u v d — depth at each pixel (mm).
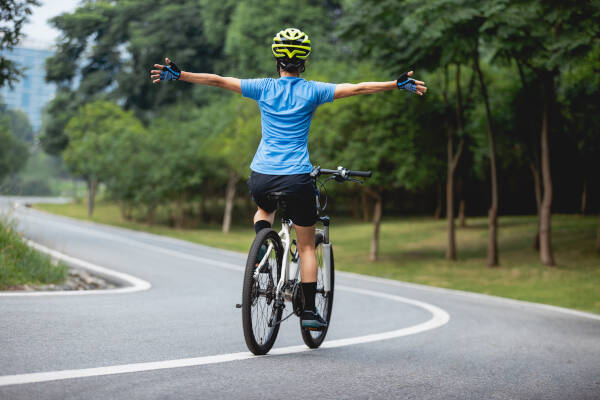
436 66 30875
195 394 4840
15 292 11141
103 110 83188
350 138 40094
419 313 14641
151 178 72938
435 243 52656
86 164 81750
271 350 7223
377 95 39531
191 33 83938
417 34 29641
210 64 82125
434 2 27781
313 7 70062
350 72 41719
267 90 6582
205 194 78375
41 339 6629
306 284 6973
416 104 39594
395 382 5820
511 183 72938
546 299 26984
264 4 69062
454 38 28453
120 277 18000
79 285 14734
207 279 20422
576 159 43719
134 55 84250
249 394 4953
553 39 26781
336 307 15219
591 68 34250
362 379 5828
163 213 92625
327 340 8758
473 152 47281
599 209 60625
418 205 93875
